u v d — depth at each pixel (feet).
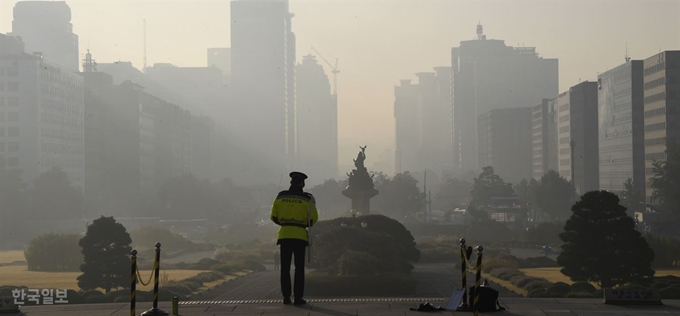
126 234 360.07
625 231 349.00
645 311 122.31
